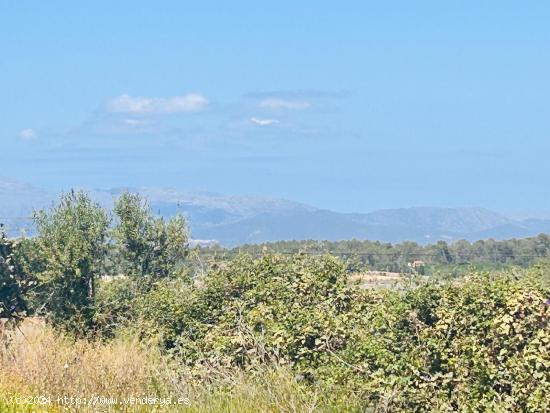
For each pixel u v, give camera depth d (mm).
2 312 21438
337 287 16125
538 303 12422
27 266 22609
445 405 12570
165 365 15805
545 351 12008
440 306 13453
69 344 18766
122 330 20719
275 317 16094
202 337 17656
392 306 13906
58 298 23234
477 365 12547
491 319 12805
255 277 18219
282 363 14484
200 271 19891
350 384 13539
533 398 11789
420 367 13094
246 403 13125
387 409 13070
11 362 16453
